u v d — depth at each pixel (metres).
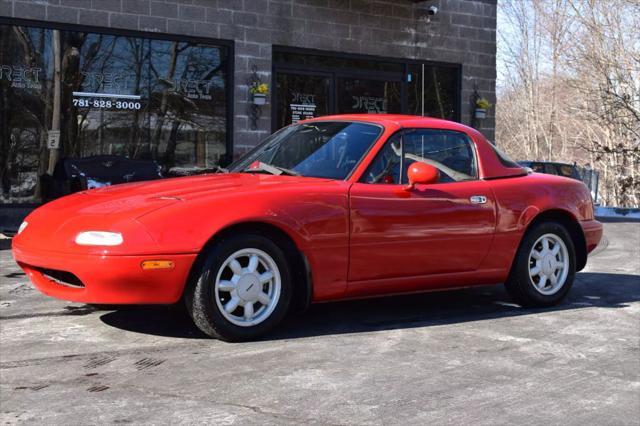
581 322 5.59
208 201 4.58
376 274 5.15
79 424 3.32
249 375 4.07
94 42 11.66
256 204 4.66
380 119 5.64
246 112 13.03
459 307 6.05
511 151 36.28
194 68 12.55
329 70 14.01
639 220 15.48
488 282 5.79
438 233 5.38
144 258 4.33
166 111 12.33
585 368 4.39
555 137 32.81
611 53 23.39
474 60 15.71
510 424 3.46
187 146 12.55
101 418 3.40
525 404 3.74
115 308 5.63
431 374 4.18
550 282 6.12
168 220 4.43
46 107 11.34
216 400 3.66
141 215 4.46
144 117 12.14
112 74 11.83
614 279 7.59
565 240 6.12
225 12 12.73
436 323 5.46
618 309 6.09
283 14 13.33
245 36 12.95
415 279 5.35
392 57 14.65
